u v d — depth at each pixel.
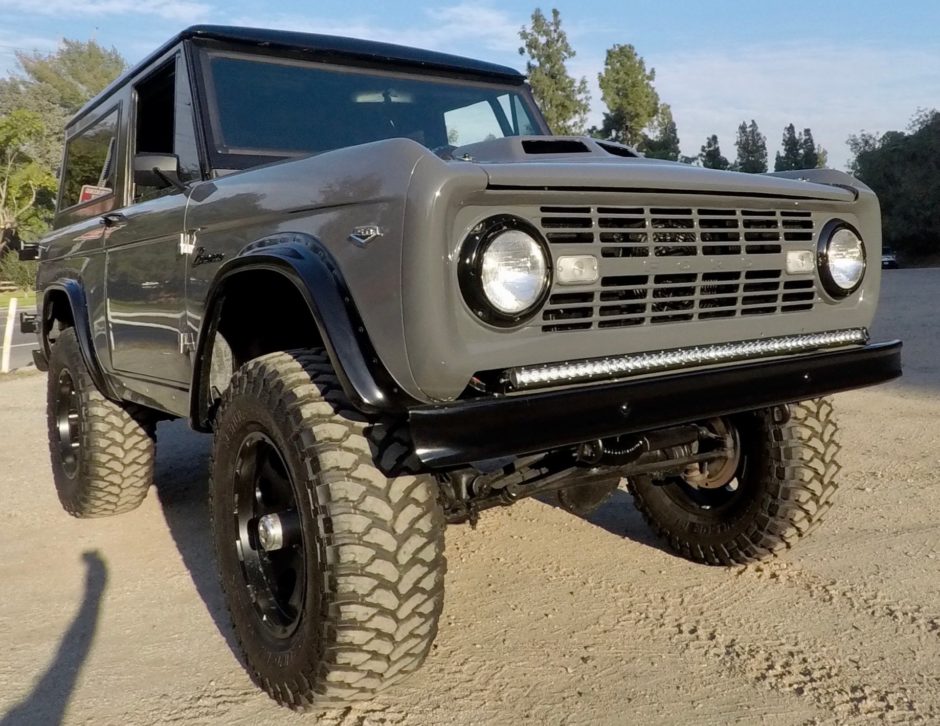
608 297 2.52
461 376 2.28
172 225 3.43
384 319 2.31
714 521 3.74
